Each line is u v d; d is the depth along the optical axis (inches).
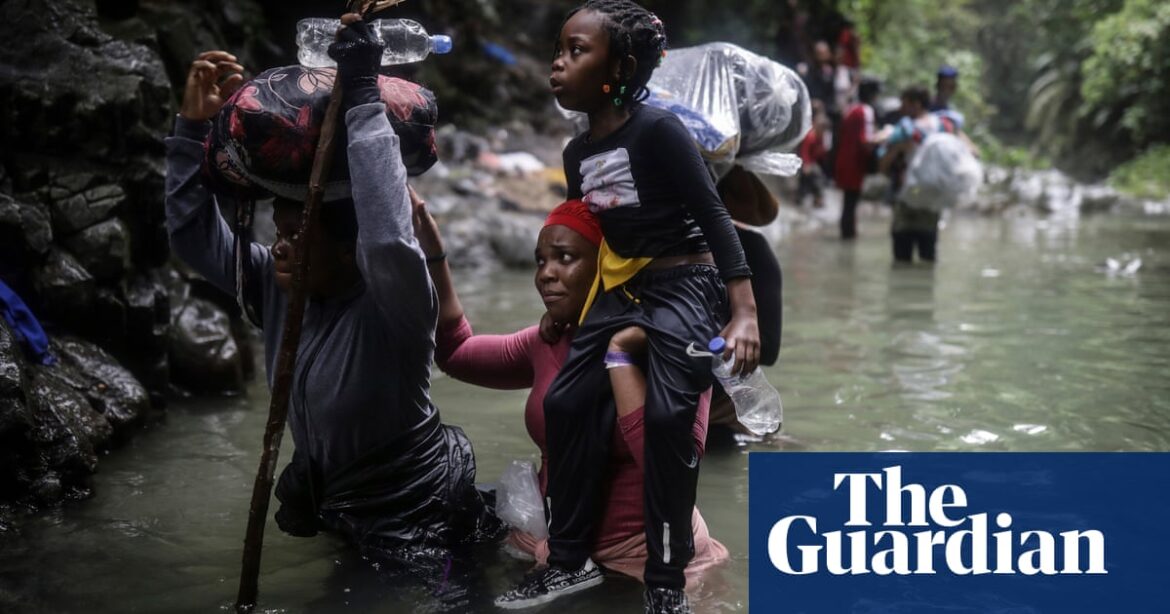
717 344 117.2
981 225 578.2
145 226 191.6
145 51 197.2
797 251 439.8
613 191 125.1
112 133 187.2
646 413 119.3
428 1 536.1
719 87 160.9
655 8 689.0
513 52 615.5
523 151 509.4
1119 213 661.9
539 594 122.8
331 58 119.6
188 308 207.3
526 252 365.7
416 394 135.6
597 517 129.3
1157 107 934.4
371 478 135.0
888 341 257.6
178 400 199.6
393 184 119.6
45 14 192.4
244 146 121.1
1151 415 192.7
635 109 127.0
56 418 154.9
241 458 170.4
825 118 663.8
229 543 138.6
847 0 807.7
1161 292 330.6
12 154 182.4
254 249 140.6
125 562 132.0
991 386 214.2
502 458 172.4
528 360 145.9
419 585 126.6
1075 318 287.0
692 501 120.2
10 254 173.5
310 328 134.3
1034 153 1072.8
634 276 126.3
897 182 399.2
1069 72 1056.8
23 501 147.3
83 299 178.4
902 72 923.4
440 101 519.5
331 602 121.8
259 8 366.9
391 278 121.3
